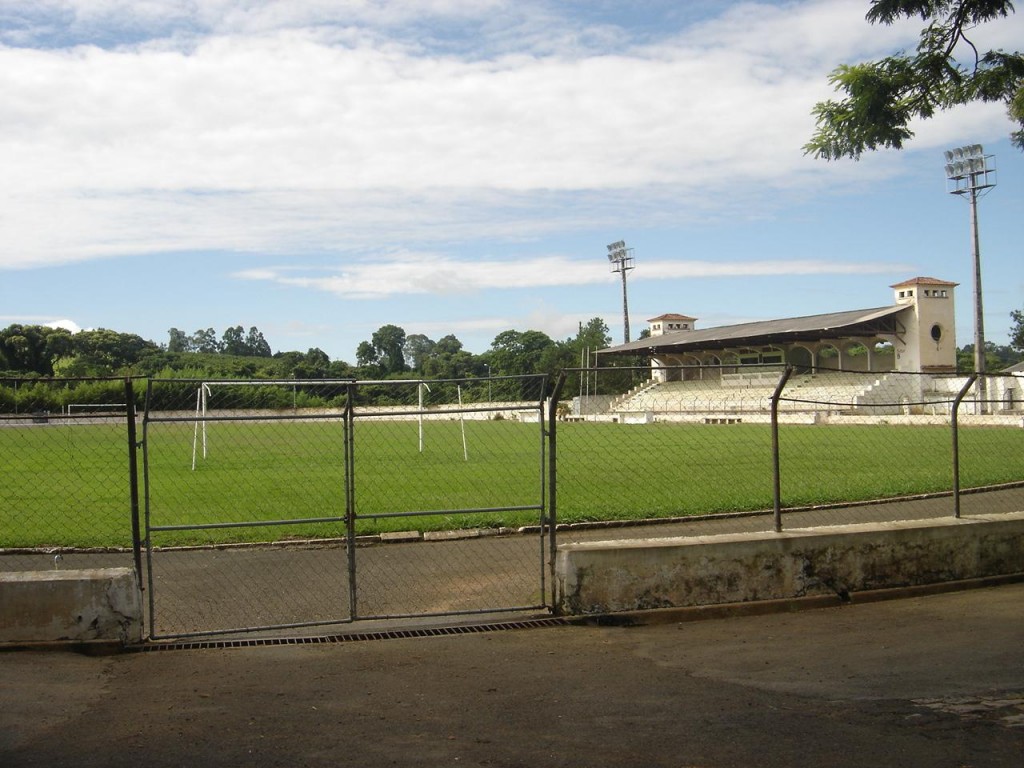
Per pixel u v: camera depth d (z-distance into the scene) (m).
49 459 26.86
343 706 5.99
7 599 7.41
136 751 5.11
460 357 94.25
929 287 58.47
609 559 8.52
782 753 5.02
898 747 5.09
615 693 6.23
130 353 90.38
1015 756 4.94
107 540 13.23
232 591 9.99
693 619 8.52
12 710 5.81
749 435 33.91
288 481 21.23
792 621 8.43
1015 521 10.17
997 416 36.03
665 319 89.56
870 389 50.56
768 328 65.25
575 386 74.12
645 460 25.30
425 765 4.89
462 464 25.23
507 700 6.09
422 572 10.93
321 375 76.69
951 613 8.59
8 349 81.25
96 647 7.45
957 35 12.31
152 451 30.14
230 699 6.17
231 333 146.38
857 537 9.30
